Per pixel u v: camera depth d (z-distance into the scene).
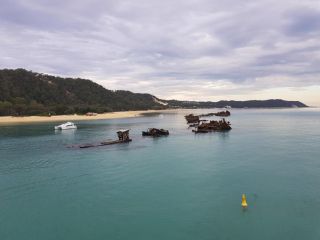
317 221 21.45
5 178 34.28
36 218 23.14
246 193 27.41
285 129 85.69
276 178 31.94
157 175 34.22
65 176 34.78
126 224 21.78
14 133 80.94
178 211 23.78
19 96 178.50
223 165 38.34
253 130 83.25
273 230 20.31
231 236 19.66
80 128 96.19
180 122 124.81
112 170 37.12
